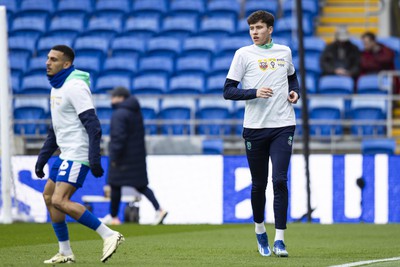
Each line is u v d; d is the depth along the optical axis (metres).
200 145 55.47
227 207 51.19
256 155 27.44
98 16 78.81
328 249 30.33
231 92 26.92
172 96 59.00
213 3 77.69
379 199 50.75
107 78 67.50
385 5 76.56
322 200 50.88
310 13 75.06
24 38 73.62
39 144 57.28
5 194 48.47
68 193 23.45
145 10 78.56
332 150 57.84
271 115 27.03
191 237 37.19
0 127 49.81
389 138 57.50
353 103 61.88
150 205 51.47
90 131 23.20
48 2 79.06
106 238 23.58
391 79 63.41
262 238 27.55
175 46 72.00
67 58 23.59
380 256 27.17
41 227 43.94
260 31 27.23
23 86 67.62
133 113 47.16
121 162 46.84
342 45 66.12
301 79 48.22
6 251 29.11
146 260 25.47
